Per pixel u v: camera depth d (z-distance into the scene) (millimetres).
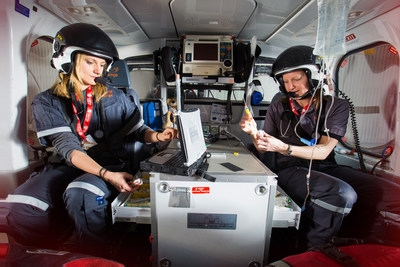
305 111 1490
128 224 1753
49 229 1271
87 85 1442
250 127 1271
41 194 1236
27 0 1562
